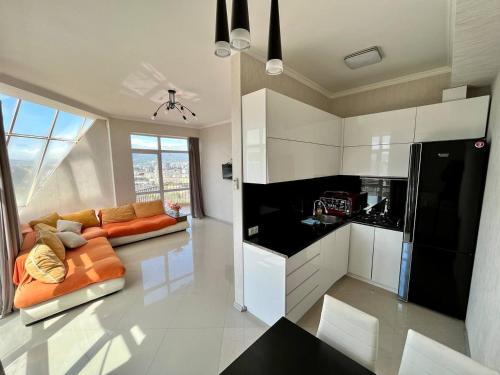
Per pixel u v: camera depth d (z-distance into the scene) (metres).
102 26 1.69
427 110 2.26
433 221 2.10
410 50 2.08
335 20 1.64
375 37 1.87
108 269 2.53
